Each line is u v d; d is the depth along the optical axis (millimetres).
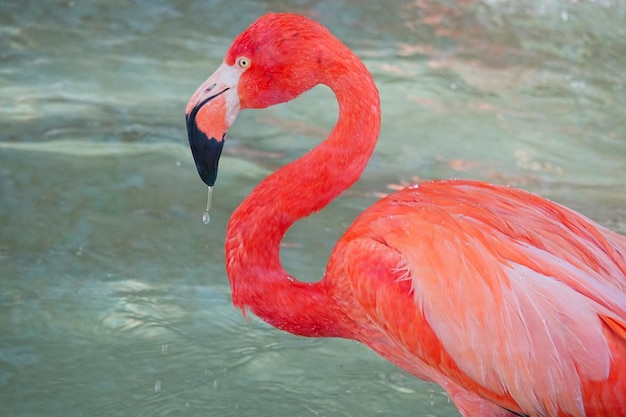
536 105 9977
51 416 5184
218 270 6719
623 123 9656
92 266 6652
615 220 7555
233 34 11508
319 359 5887
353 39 11438
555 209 4812
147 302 6301
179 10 12031
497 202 4785
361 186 7926
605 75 10844
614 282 4527
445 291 4453
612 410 4355
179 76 10180
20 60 10273
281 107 9500
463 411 4891
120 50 10766
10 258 6664
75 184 7625
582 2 12891
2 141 8281
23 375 5512
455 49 11367
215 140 4984
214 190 7672
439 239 4551
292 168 5000
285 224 4984
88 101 9328
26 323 5988
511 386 4445
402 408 5449
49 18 11508
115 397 5379
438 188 4977
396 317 4539
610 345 4309
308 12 12172
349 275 4676
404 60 10914
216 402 5387
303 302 4984
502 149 8852
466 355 4469
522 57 11242
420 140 8906
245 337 6047
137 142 8438
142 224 7176
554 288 4371
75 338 5891
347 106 4918
